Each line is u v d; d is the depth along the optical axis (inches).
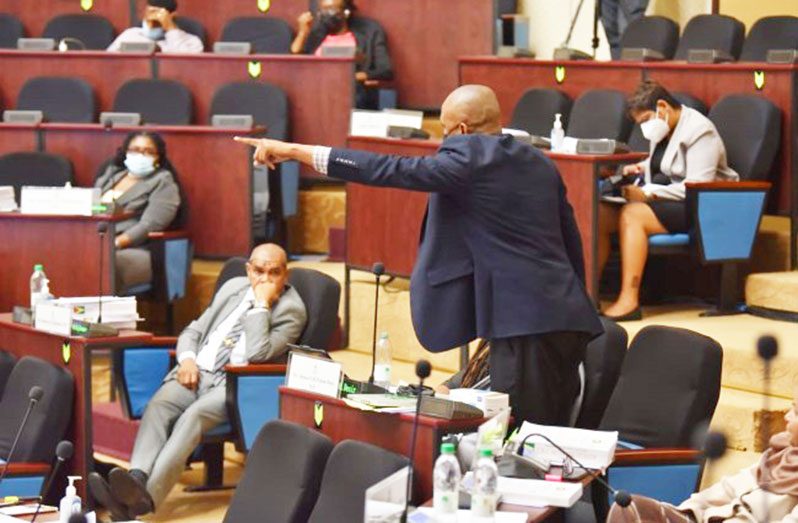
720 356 296.5
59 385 348.8
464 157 277.0
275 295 375.6
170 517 367.6
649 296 436.5
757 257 439.8
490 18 569.9
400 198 425.1
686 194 408.2
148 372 390.9
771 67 440.1
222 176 491.8
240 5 601.6
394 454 267.7
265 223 501.4
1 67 561.3
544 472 262.1
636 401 303.7
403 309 430.9
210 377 378.0
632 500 260.5
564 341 284.2
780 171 436.1
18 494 342.0
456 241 284.2
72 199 431.2
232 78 541.3
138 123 505.7
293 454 283.7
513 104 508.1
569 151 403.2
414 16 577.6
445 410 268.7
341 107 533.6
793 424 260.5
